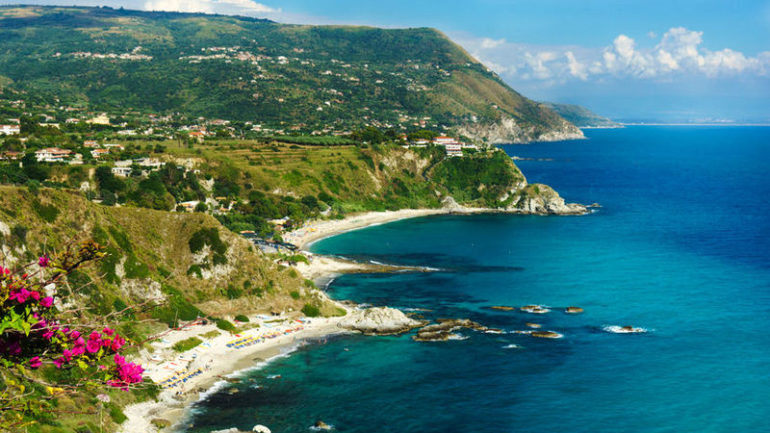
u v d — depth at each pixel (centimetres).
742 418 9781
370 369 11806
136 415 9644
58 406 8512
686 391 10731
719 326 13975
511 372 11588
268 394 10681
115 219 14888
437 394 10700
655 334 13512
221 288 15100
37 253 12225
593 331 13750
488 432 9381
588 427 9544
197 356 12119
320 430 9394
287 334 13750
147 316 13000
